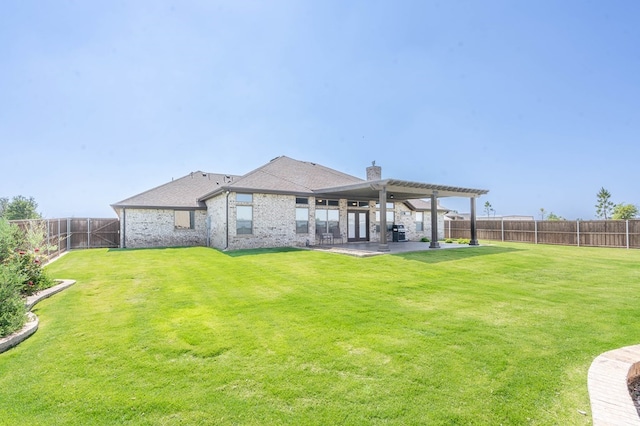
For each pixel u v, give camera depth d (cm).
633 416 280
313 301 669
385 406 304
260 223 1623
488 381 348
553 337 474
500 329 505
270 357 407
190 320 551
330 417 288
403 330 499
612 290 772
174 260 1254
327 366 382
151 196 2045
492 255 1315
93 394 326
